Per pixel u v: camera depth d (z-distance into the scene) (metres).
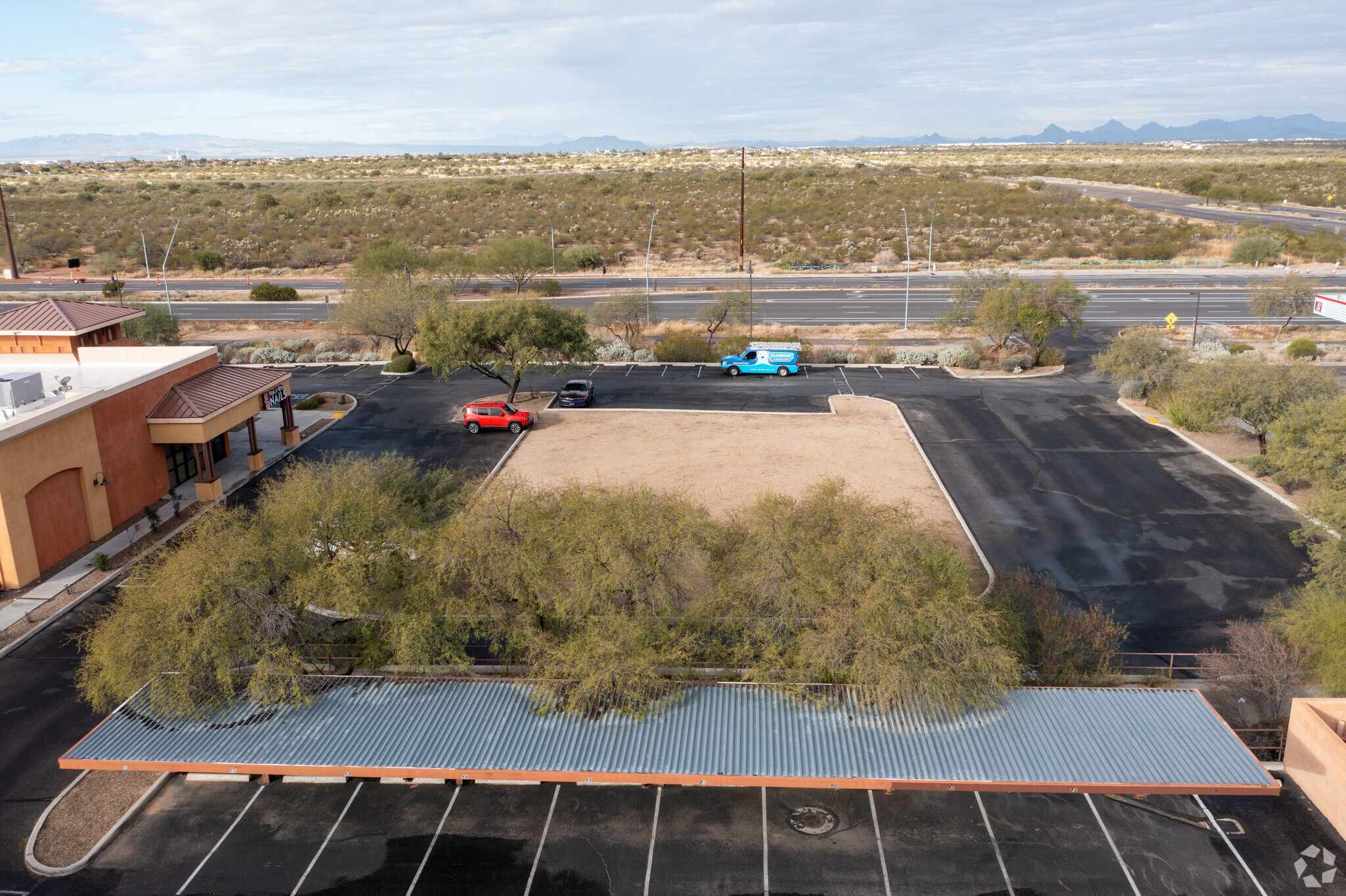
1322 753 16.81
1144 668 21.59
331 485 24.33
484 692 18.22
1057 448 37.69
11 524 25.44
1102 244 98.00
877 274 86.38
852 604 18.52
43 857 15.90
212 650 17.83
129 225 116.69
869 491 32.66
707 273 89.88
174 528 30.64
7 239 90.12
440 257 84.56
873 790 17.52
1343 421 25.80
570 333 44.09
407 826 16.67
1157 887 15.12
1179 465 35.41
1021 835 16.33
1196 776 15.52
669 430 40.66
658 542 19.81
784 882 15.22
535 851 16.02
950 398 45.91
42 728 19.62
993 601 22.05
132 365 34.81
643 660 17.69
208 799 17.42
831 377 51.28
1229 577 26.22
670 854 15.88
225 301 79.31
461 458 37.22
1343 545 22.38
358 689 18.36
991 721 17.08
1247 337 58.91
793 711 17.39
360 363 56.78
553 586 19.83
